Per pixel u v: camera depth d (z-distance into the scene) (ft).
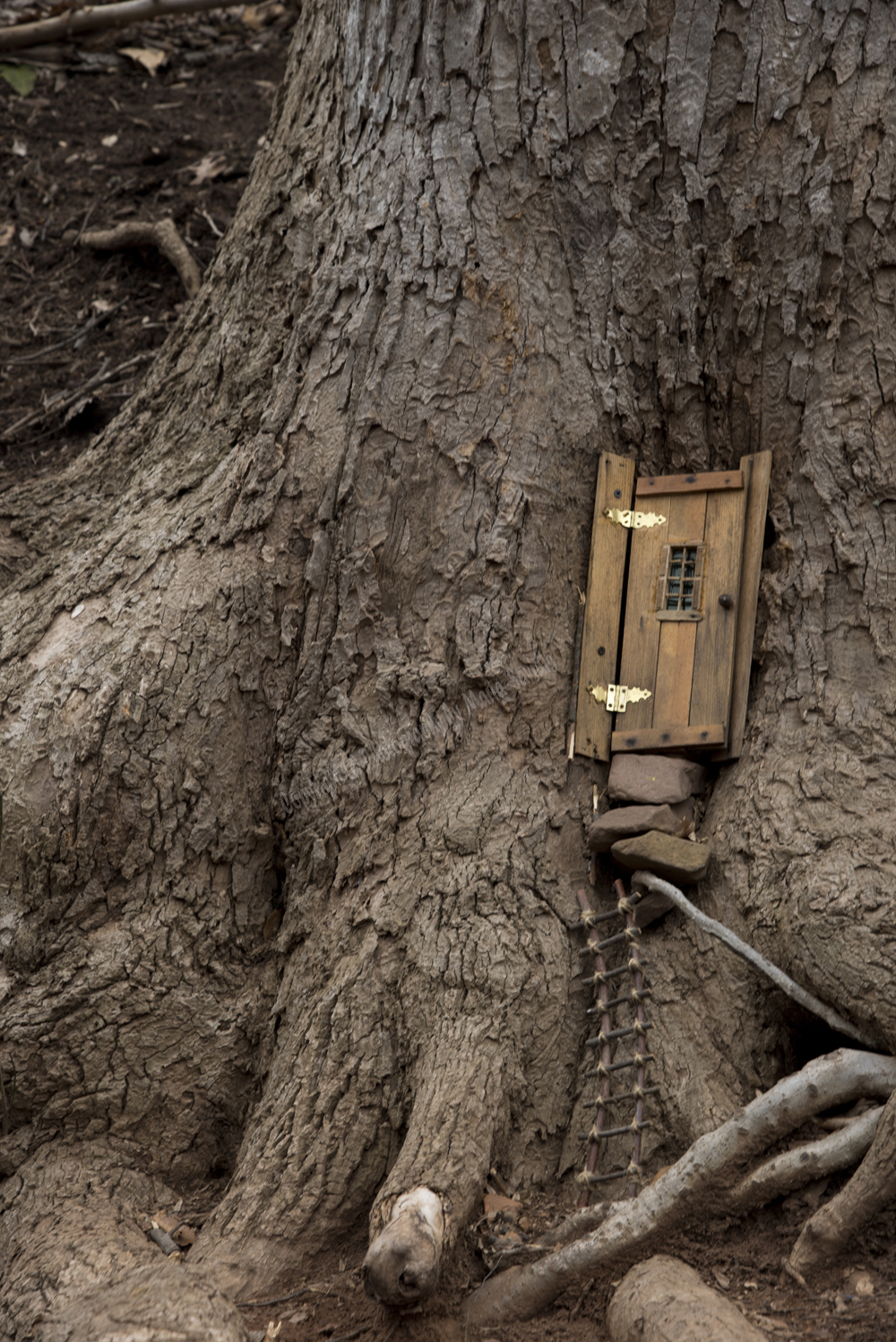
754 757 10.95
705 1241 8.57
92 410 19.45
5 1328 8.43
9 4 26.96
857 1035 9.15
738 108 11.60
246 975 11.18
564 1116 9.80
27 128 24.99
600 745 11.46
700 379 11.96
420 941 10.23
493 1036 9.73
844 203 11.27
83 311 21.59
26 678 11.59
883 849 9.60
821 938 9.21
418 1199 8.44
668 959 10.33
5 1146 10.44
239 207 15.26
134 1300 7.73
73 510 14.40
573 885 10.75
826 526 11.23
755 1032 9.80
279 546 11.75
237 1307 8.64
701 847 10.31
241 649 11.53
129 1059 10.63
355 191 12.51
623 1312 7.80
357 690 11.46
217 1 24.97
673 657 11.55
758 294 11.64
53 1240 9.23
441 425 11.68
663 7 11.63
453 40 11.95
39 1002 10.61
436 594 11.53
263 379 13.16
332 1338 8.28
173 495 12.72
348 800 11.09
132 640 11.48
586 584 11.81
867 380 11.25
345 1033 10.00
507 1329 8.27
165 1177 10.50
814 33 11.35
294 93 14.69
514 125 11.84
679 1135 9.41
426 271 11.84
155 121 25.27
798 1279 8.11
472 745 11.21
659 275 11.92
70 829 10.97
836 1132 8.54
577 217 11.89
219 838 11.28
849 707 10.65
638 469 12.19
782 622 11.30
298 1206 9.27
